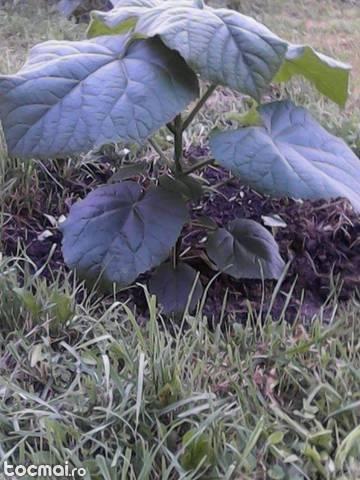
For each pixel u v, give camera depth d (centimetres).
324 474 76
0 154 125
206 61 87
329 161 95
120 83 89
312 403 86
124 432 78
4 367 89
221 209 124
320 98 165
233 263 101
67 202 124
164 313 100
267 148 92
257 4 230
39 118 87
